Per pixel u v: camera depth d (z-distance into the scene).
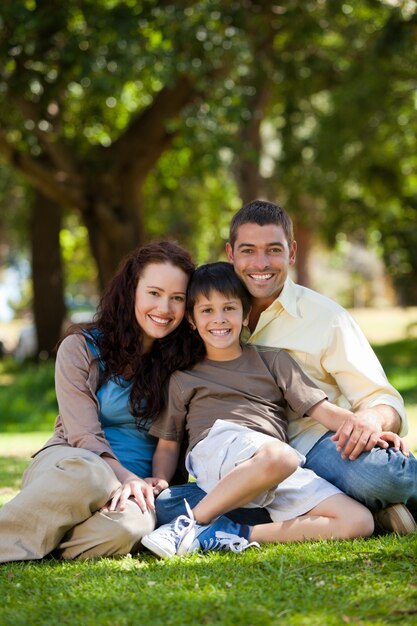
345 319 3.90
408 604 2.65
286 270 3.86
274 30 15.51
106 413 3.81
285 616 2.58
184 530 3.36
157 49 11.29
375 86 16.95
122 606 2.71
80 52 11.14
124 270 3.88
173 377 3.80
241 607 2.65
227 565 3.14
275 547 3.37
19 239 25.34
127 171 14.60
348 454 3.57
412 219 21.08
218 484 3.41
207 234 25.23
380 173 20.17
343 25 16.52
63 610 2.71
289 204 21.48
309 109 20.16
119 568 3.18
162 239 4.09
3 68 12.01
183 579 2.97
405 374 14.52
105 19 11.15
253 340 3.97
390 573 2.96
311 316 3.90
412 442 6.71
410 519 3.54
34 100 12.52
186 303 3.79
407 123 18.28
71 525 3.38
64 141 14.29
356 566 3.04
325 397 3.72
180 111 14.11
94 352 3.83
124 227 14.58
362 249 45.56
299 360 3.91
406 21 13.12
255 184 17.70
